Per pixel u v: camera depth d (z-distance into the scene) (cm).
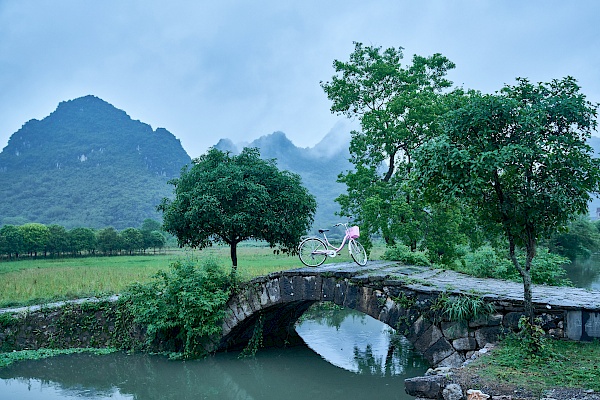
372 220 2088
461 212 2036
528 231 849
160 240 7175
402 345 1745
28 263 4475
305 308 1803
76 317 1648
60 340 1634
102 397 1235
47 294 1997
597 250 5291
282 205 1847
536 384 669
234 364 1497
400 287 1159
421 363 1521
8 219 16850
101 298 1747
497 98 799
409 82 2388
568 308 885
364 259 1489
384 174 2431
